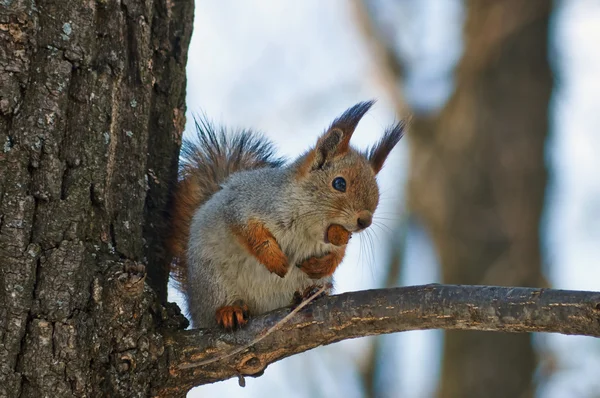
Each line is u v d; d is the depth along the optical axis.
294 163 11.47
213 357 8.80
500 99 18.95
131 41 9.39
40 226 8.27
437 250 19.19
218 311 9.80
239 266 10.86
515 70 19.00
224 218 10.93
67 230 8.38
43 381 8.00
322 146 11.15
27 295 8.07
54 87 8.45
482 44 19.00
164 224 10.45
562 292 7.89
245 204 10.92
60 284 8.20
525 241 18.12
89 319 8.27
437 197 19.55
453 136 19.61
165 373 8.71
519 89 18.91
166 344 8.78
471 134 19.11
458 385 17.95
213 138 12.86
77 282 8.27
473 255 18.33
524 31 19.12
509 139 18.73
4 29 8.25
